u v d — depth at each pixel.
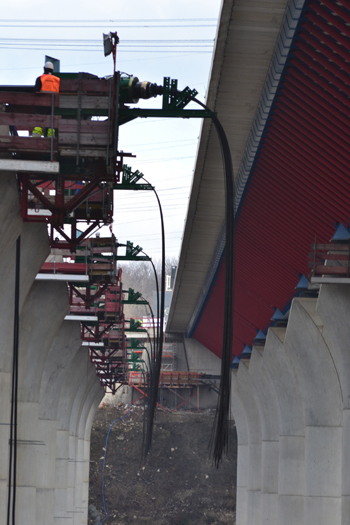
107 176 31.52
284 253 52.28
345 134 35.03
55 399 63.69
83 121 28.31
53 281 50.88
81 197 33.50
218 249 62.69
